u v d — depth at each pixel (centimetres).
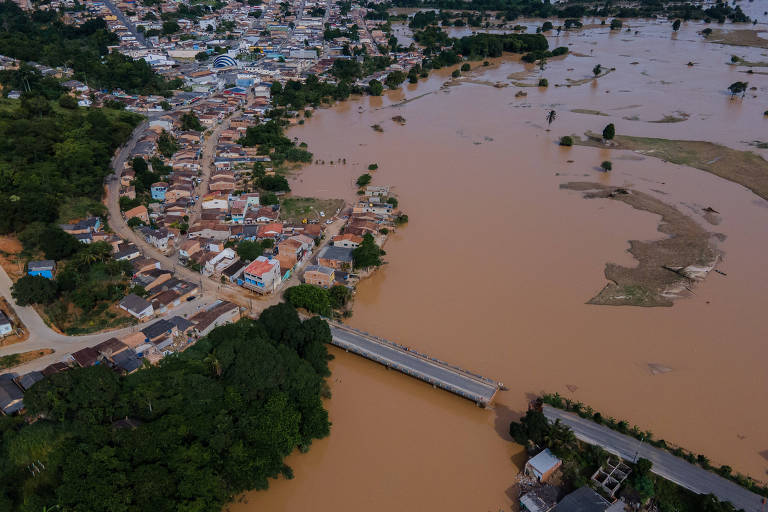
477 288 12962
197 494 7088
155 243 13875
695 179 19025
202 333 10706
